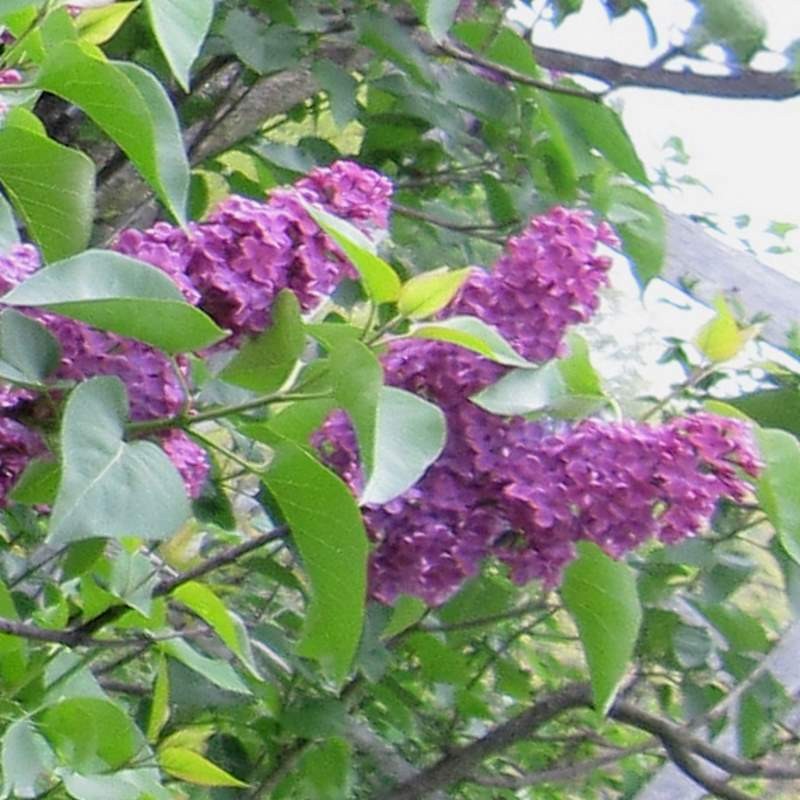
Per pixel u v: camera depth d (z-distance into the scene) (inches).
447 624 49.6
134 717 51.4
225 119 58.1
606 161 52.6
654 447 32.9
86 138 56.2
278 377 31.5
